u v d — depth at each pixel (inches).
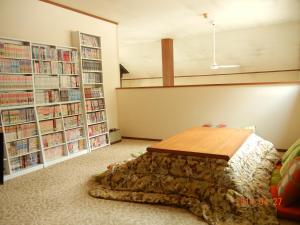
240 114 189.2
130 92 227.3
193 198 100.7
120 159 169.5
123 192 112.0
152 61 345.1
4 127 137.0
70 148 177.2
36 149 153.4
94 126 197.0
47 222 92.4
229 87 190.7
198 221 90.4
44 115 159.2
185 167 104.0
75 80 182.1
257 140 139.7
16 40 144.4
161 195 105.5
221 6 184.5
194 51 303.6
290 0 173.9
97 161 166.2
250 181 103.6
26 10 154.6
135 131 230.2
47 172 146.1
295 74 288.8
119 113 234.8
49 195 115.0
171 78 287.6
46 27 166.6
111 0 169.6
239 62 300.7
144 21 220.7
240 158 107.8
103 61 214.4
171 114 213.8
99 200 108.9
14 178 137.2
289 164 105.0
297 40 250.1
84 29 194.1
